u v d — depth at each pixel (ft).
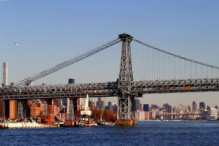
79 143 609.42
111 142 623.36
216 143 615.98
